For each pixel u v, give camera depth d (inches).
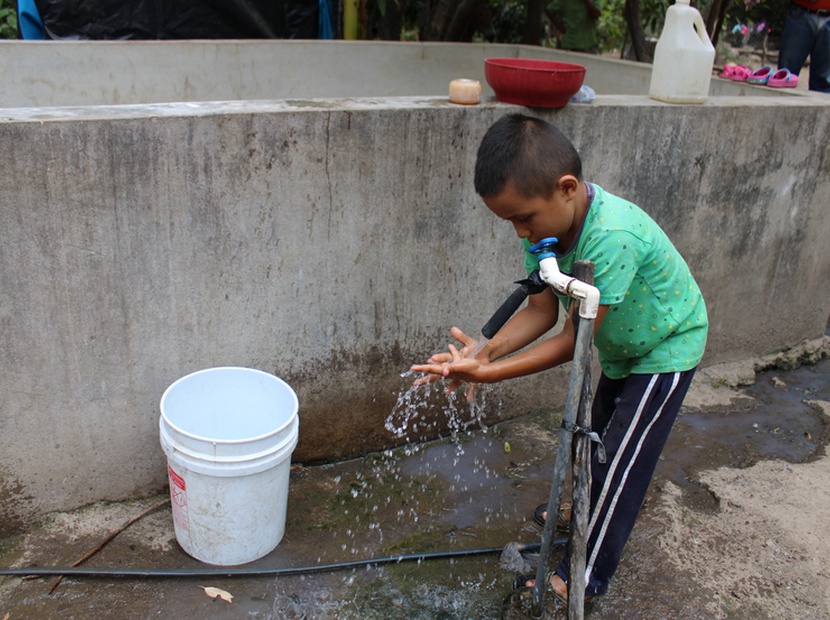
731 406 140.8
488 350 83.3
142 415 99.7
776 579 98.3
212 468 86.9
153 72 160.9
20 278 85.7
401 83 191.0
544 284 71.8
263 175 94.3
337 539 101.4
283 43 173.3
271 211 96.7
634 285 77.6
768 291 149.6
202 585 92.4
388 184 103.0
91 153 84.2
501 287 119.2
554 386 132.5
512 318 87.9
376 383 114.8
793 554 102.8
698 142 125.0
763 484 117.8
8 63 146.8
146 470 103.5
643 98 122.8
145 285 92.8
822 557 102.3
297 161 95.7
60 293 88.4
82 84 154.7
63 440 95.9
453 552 99.3
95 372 94.2
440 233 110.1
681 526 107.3
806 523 109.0
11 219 82.8
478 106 105.7
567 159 69.8
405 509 108.0
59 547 95.7
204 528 92.1
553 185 69.2
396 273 109.2
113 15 177.6
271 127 92.4
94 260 88.7
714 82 162.7
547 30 317.7
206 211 92.7
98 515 101.0
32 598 88.4
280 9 195.6
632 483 83.7
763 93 149.0
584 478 74.1
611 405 92.0
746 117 128.1
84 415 95.9
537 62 119.3
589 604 92.8
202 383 98.0
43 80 150.9
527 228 73.8
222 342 101.0
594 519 84.7
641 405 81.4
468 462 119.0
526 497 112.0
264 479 91.0
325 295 105.2
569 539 77.0
